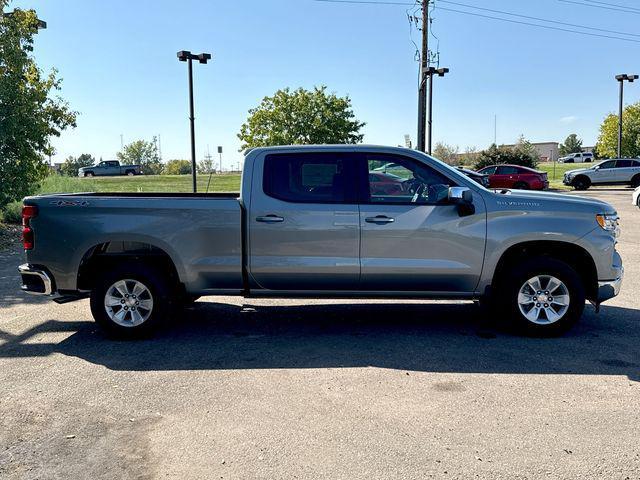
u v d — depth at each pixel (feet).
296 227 19.45
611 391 15.10
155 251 20.33
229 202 19.57
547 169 189.06
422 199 19.66
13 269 33.68
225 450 12.10
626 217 58.49
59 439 12.70
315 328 21.49
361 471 11.21
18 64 48.67
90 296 20.06
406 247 19.48
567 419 13.44
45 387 15.71
